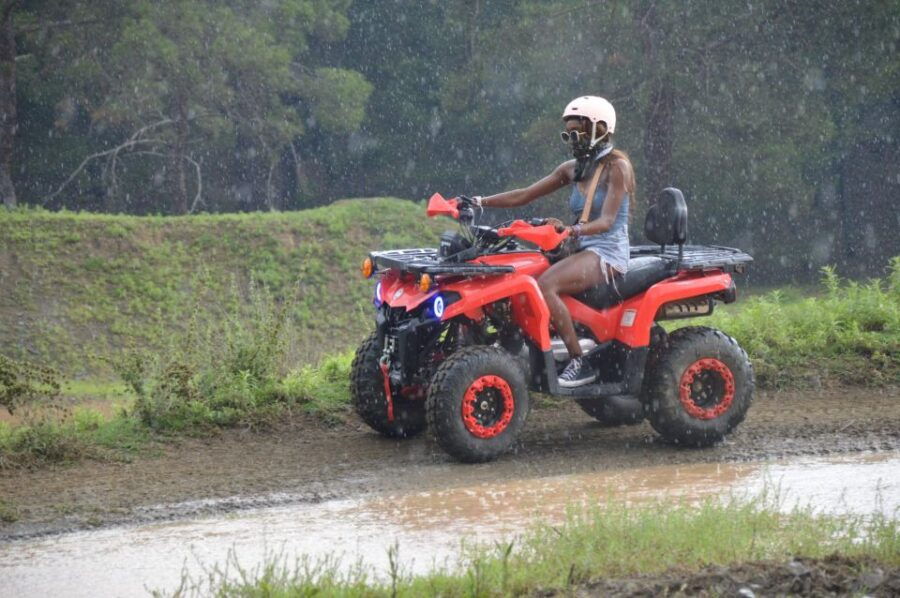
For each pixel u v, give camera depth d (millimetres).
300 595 5691
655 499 8039
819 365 13102
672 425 10078
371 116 56438
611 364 10180
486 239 9875
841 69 40312
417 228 39062
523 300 9719
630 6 40000
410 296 9641
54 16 43250
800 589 5625
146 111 46094
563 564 6215
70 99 47219
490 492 8750
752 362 12883
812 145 43562
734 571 5922
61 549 7383
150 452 10094
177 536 7664
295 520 8039
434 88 56188
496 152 54844
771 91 41188
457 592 5781
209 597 6230
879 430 10750
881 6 37375
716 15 39438
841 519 7340
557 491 8734
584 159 10055
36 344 29203
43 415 10242
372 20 56344
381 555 7066
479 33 44906
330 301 34125
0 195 43438
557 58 42031
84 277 32219
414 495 8695
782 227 50000
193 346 12031
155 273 33031
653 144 42000
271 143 50969
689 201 46750
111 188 48250
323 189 57719
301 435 10797
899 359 13188
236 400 11125
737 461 9805
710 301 10586
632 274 10148
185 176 54375
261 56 44625
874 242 49031
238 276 34156
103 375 28344
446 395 9445
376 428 10586
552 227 9359
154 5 43062
